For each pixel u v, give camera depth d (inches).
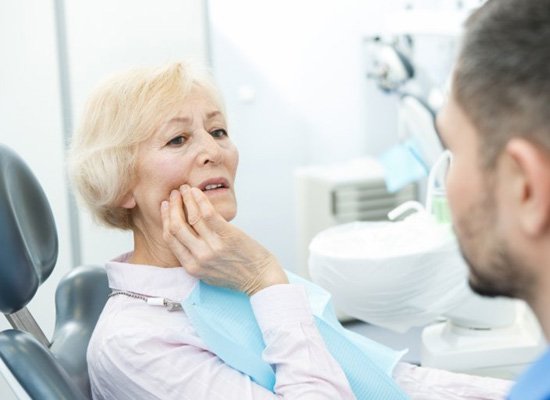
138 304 46.1
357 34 135.0
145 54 78.1
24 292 44.3
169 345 43.6
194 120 46.2
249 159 135.6
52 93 76.4
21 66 75.6
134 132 45.3
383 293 61.7
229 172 47.6
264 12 131.3
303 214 127.2
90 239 78.2
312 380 41.4
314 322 44.8
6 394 71.0
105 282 53.1
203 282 46.8
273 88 134.3
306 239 127.4
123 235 78.8
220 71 131.2
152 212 46.5
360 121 138.3
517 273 23.0
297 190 127.6
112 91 46.1
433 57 115.6
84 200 48.1
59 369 41.1
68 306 51.4
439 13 107.1
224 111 48.7
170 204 45.3
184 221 44.7
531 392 21.5
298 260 133.0
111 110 45.8
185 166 45.5
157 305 45.9
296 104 135.8
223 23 129.9
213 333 44.2
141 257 48.8
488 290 24.5
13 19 74.8
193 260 44.8
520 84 21.4
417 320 65.0
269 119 135.3
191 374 42.5
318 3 133.1
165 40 78.3
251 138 135.0
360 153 139.1
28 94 76.1
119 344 43.3
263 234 138.8
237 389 42.2
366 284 61.3
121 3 77.0
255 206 137.8
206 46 79.5
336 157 138.8
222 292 47.1
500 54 21.9
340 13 134.0
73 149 47.9
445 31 104.9
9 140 76.5
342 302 63.9
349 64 136.2
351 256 61.1
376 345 52.2
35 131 76.7
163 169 45.3
